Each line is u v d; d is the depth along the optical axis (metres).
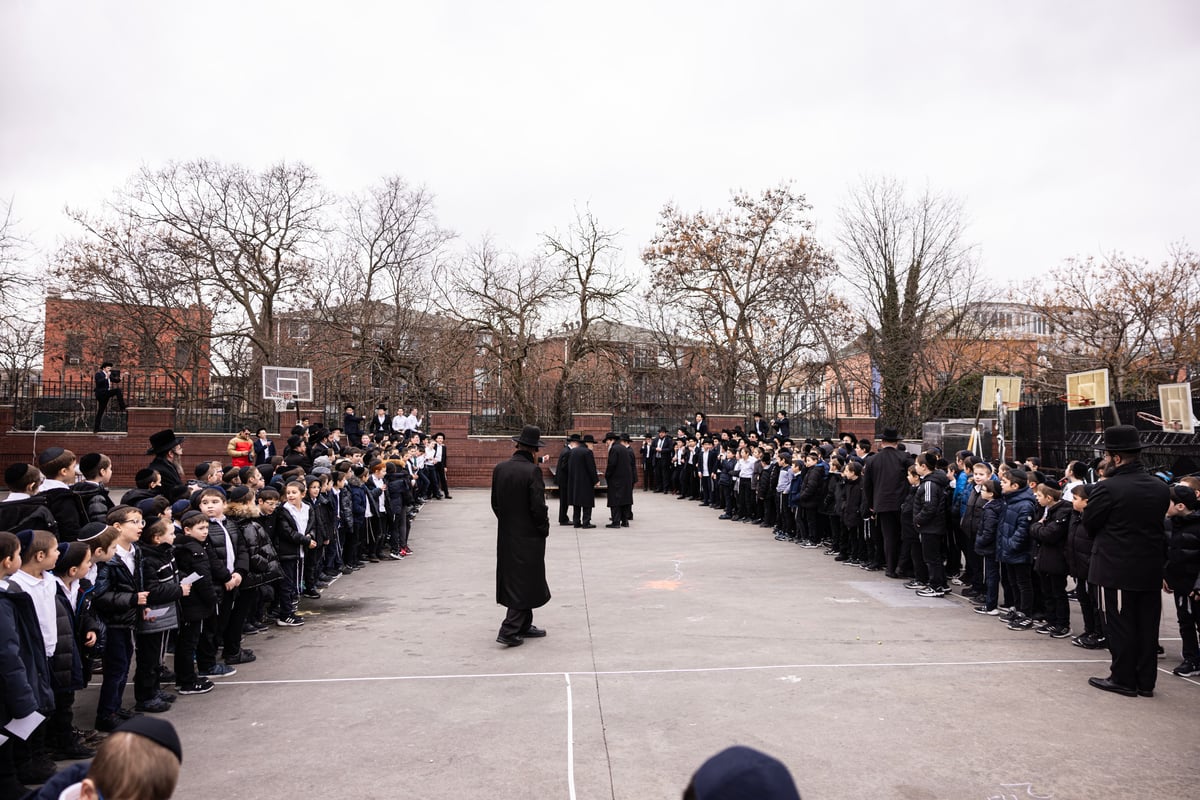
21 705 4.17
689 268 38.47
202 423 25.47
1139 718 5.57
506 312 33.16
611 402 32.97
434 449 22.59
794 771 4.65
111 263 31.75
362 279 33.72
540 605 7.73
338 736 5.30
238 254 32.25
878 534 11.69
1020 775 4.60
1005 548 8.27
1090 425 19.14
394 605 9.62
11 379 24.80
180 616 6.16
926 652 7.29
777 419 24.73
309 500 9.94
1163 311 32.41
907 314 34.81
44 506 6.50
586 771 4.68
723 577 11.22
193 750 5.07
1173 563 6.68
